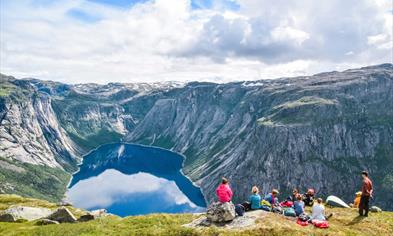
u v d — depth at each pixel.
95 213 66.75
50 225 53.97
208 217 42.41
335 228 41.44
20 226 59.97
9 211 70.19
